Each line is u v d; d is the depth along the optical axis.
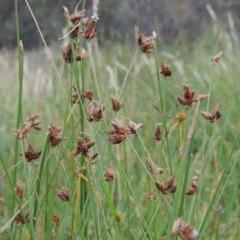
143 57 2.32
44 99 1.81
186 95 0.62
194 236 0.53
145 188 1.01
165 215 0.81
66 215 0.65
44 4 5.07
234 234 0.92
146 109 1.75
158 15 5.25
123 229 0.88
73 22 0.63
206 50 2.92
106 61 2.84
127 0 5.33
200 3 5.14
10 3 5.16
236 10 4.97
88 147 0.62
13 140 1.53
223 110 1.54
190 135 0.57
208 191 0.98
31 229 0.63
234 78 1.94
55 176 0.64
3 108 1.92
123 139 0.62
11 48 5.00
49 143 0.64
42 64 2.87
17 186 0.65
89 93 0.65
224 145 1.25
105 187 0.63
